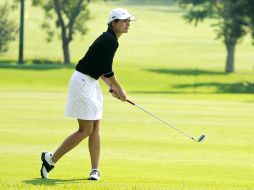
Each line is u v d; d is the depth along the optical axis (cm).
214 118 8212
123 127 6806
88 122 3369
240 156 4694
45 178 3372
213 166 4150
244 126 7175
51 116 7912
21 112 8450
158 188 3038
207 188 3116
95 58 3334
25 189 2923
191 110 9625
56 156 3388
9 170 3731
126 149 5009
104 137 5838
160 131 6469
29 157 4381
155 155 4681
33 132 6116
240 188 3156
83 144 5178
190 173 3809
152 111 9206
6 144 5150
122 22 3372
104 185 3108
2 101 10719
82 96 3338
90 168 3925
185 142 5569
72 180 3328
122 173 3747
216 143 5538
